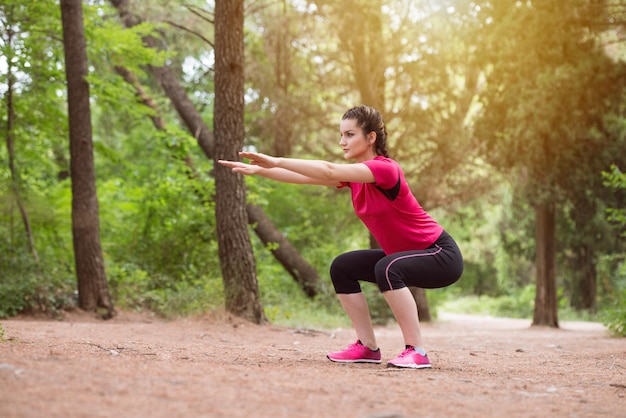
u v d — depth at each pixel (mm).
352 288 4348
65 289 10102
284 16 14617
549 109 13797
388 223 4043
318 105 15352
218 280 9930
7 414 2070
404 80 15188
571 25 14094
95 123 18438
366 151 4195
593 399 3094
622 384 3588
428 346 7012
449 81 15242
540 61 14125
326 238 16625
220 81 8953
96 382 2652
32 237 11406
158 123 14188
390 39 15203
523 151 14523
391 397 2812
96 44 11336
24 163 12852
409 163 15422
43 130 12000
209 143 13906
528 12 14016
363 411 2467
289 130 15016
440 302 20062
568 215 19438
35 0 11000
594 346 7293
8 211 11352
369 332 4340
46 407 2189
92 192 9828
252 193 12984
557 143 14234
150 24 11703
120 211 13703
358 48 14898
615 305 10180
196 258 12422
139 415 2174
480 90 16516
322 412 2406
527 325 16766
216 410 2318
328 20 14883
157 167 13359
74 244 9758
